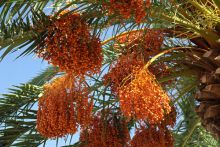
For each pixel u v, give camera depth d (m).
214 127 5.58
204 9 5.45
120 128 5.86
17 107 6.33
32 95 6.37
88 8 4.69
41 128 5.11
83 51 4.53
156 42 5.77
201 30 5.57
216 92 5.55
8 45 4.77
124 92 4.66
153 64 5.69
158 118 4.57
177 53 5.88
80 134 5.81
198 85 6.04
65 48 4.51
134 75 4.94
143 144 5.65
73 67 4.57
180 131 7.48
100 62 4.64
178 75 5.82
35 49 4.75
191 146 7.63
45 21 4.66
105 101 5.91
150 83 4.67
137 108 4.52
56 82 5.25
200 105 5.81
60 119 5.00
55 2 4.99
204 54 5.66
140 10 4.29
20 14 4.71
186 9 5.50
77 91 5.14
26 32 4.70
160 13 5.01
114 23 5.38
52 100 5.07
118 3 4.30
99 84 5.79
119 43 5.94
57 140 5.97
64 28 4.54
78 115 5.08
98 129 5.77
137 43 5.75
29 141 6.37
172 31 5.87
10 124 6.29
